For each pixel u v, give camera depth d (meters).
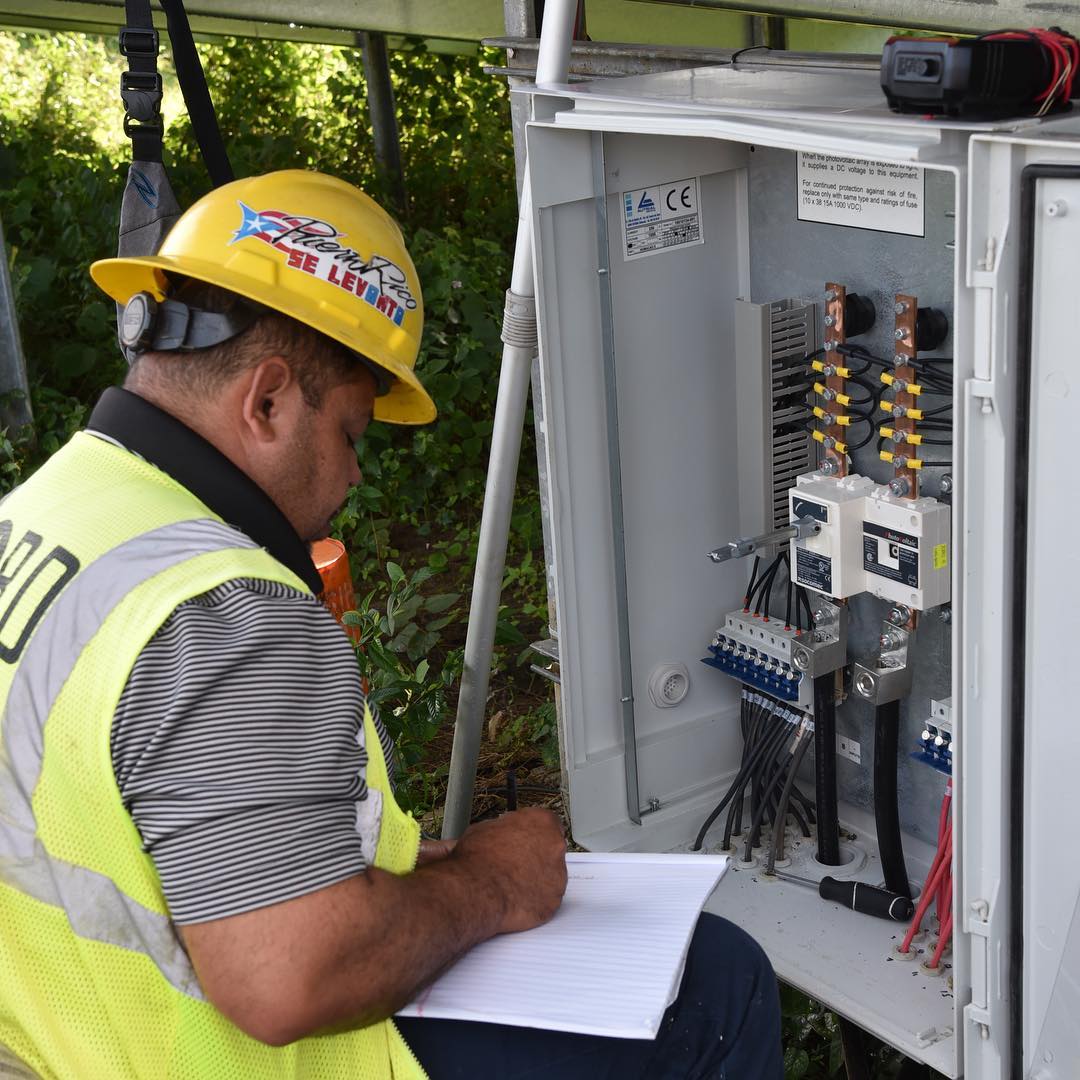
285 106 9.74
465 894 1.53
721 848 2.63
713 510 2.62
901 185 2.16
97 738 1.27
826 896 2.43
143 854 1.30
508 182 8.66
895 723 2.31
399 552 4.91
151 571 1.33
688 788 2.74
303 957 1.25
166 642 1.29
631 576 2.56
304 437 1.54
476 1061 1.58
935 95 1.53
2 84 10.41
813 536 2.26
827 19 2.95
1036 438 1.60
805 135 1.72
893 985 2.21
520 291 2.36
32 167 8.20
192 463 1.48
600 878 1.79
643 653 2.62
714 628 2.70
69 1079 1.39
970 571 1.67
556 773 3.37
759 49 2.34
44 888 1.34
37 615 1.35
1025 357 1.58
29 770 1.32
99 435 1.50
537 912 1.63
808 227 2.36
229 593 1.32
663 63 2.40
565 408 2.38
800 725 2.54
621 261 2.37
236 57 9.81
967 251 1.56
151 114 2.08
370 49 8.03
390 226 1.71
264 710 1.27
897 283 2.22
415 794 3.29
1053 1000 1.77
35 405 5.42
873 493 2.21
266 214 1.59
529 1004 1.50
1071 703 1.65
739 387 2.51
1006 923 1.78
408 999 1.39
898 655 2.30
